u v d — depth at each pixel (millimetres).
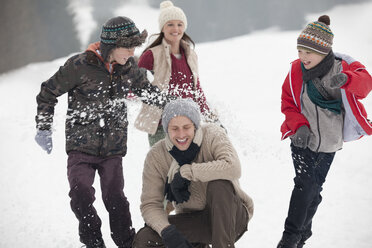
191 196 4789
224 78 19953
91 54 4949
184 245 4363
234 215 4496
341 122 5258
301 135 5180
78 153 5074
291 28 48312
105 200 5199
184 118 4512
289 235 5309
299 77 5301
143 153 9773
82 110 5043
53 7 40125
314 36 5047
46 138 5117
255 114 13844
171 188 4609
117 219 5176
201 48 26594
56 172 9047
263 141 10219
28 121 12438
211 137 4758
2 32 34969
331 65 5148
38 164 9422
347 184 8344
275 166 9180
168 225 4512
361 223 6664
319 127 5230
